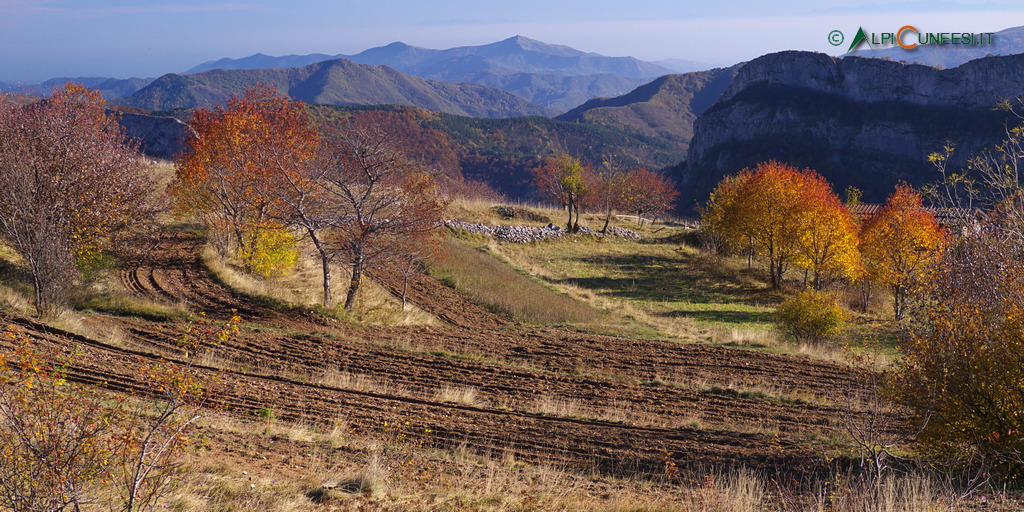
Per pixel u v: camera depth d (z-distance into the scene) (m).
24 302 17.62
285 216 24.61
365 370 16.45
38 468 5.09
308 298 25.11
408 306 27.30
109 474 5.46
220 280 24.95
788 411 14.60
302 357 16.97
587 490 9.05
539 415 13.66
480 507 7.61
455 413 13.37
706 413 14.39
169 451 5.93
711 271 47.12
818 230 39.28
